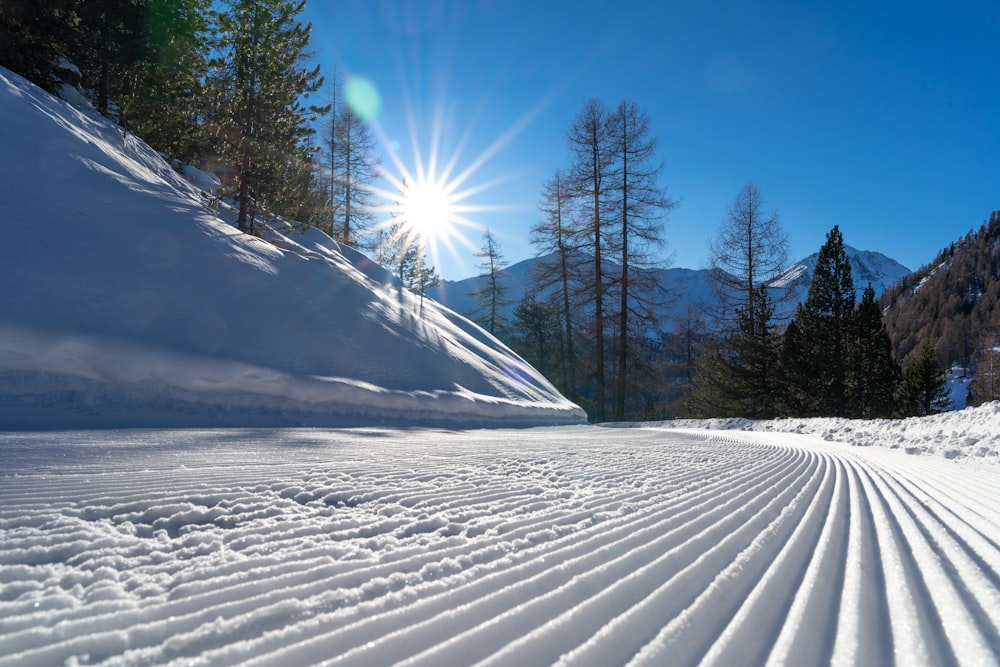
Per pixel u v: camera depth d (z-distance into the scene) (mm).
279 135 15289
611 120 23391
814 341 26391
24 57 13648
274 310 9211
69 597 1404
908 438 7910
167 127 17297
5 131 8969
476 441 6695
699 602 1502
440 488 3123
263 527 2154
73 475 2902
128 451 3855
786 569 1810
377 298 13117
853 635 1312
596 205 23047
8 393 5148
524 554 1915
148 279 7734
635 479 3797
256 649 1170
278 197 15672
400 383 9703
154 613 1334
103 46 16359
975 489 3623
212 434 5129
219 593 1472
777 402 24484
